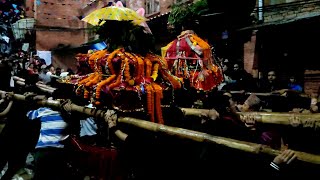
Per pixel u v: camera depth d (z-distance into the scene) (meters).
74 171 5.24
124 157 4.61
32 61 19.77
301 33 9.75
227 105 4.15
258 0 10.83
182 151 4.38
